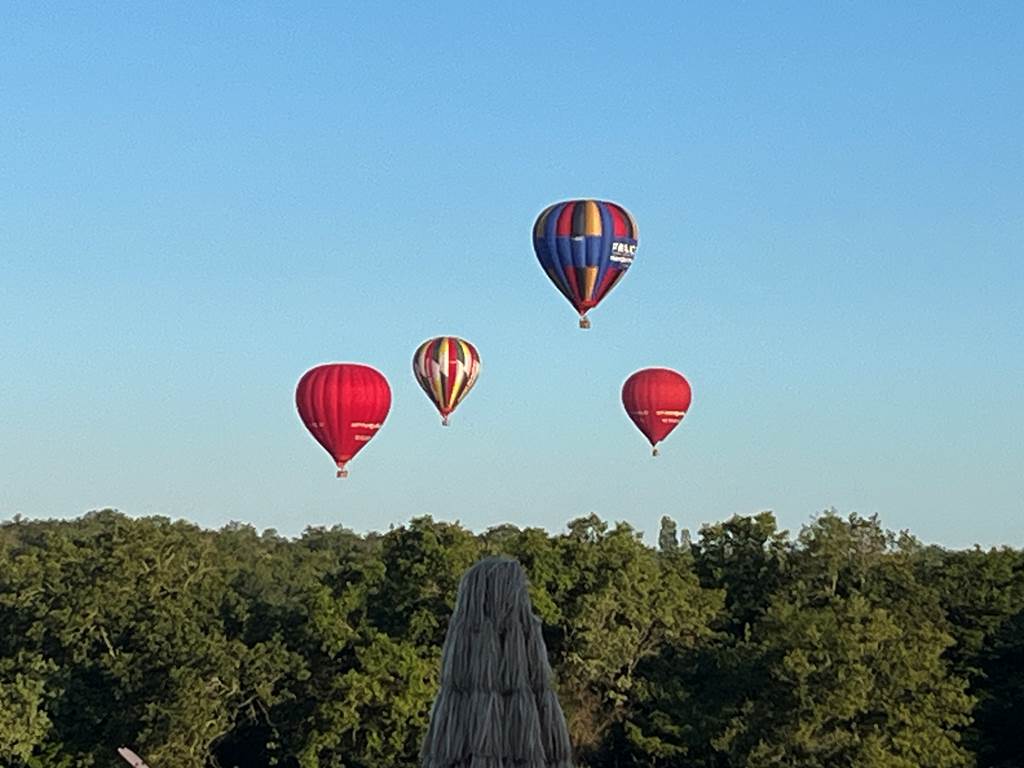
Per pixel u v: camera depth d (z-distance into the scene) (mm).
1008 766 56719
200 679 53688
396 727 53562
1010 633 59500
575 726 56000
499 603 5266
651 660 58188
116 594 58938
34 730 53594
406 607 58594
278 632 58094
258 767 58594
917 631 52156
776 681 50625
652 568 59594
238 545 103625
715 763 54438
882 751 47781
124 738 54688
